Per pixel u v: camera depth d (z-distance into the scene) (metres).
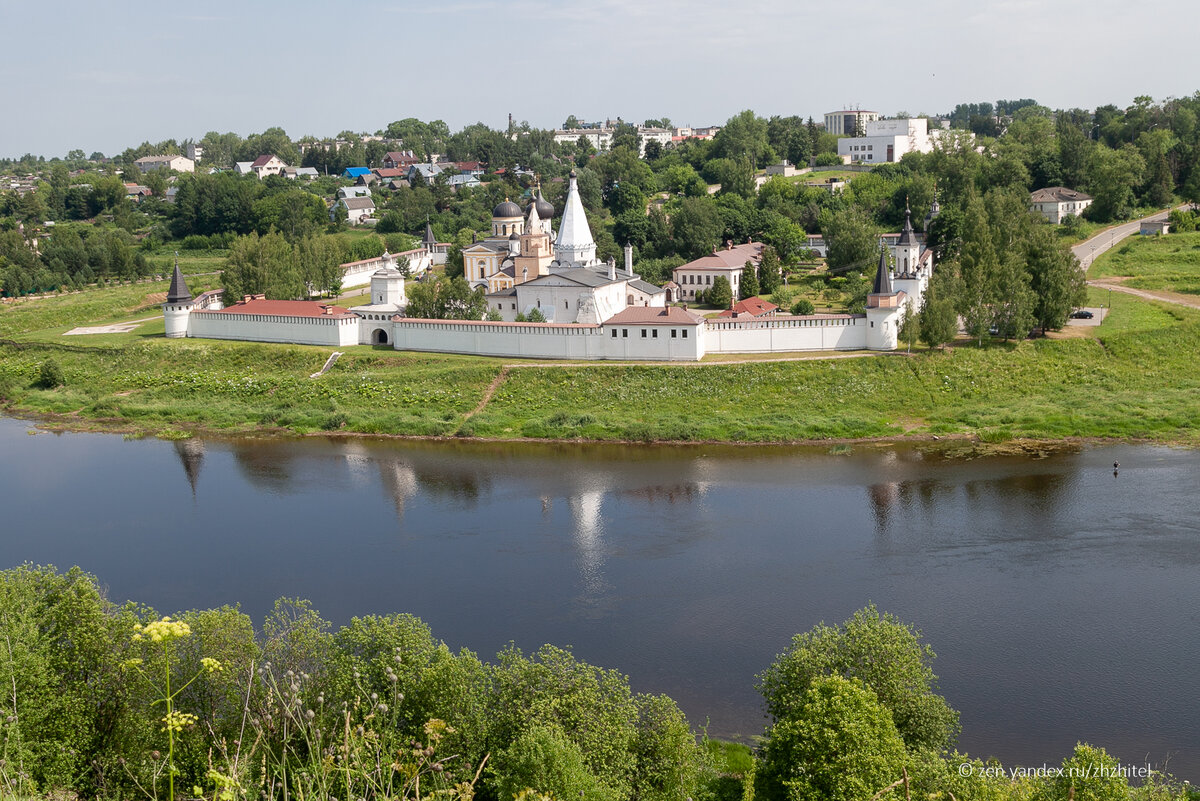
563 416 147.25
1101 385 150.62
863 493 116.81
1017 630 82.62
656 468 129.00
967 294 159.50
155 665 58.75
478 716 58.62
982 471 122.62
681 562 98.50
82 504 120.12
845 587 91.75
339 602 91.25
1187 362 156.62
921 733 62.00
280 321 185.00
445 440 145.38
